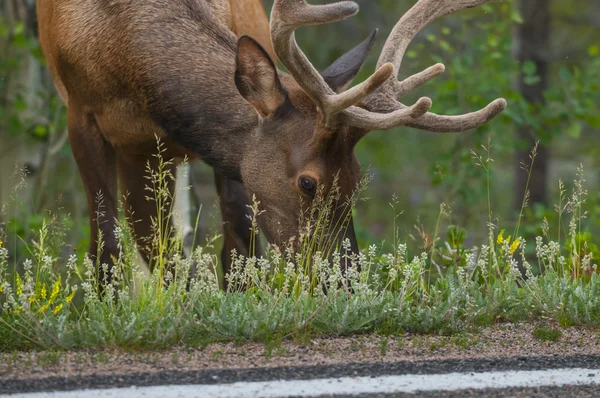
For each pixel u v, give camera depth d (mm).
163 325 8664
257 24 12969
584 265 10055
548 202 24562
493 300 9555
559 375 7801
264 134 10477
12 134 19078
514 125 20141
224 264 12477
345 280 9469
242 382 7500
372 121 9773
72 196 20625
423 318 9117
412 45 21719
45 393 7188
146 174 12156
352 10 9414
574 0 30281
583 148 27469
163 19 11273
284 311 8969
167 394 7195
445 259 11359
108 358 8086
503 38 19578
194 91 10984
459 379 7672
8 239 16766
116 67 11211
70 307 9680
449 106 19406
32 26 19562
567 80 19672
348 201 10195
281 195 10383
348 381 7570
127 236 11969
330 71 10570
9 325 8555
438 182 19375
